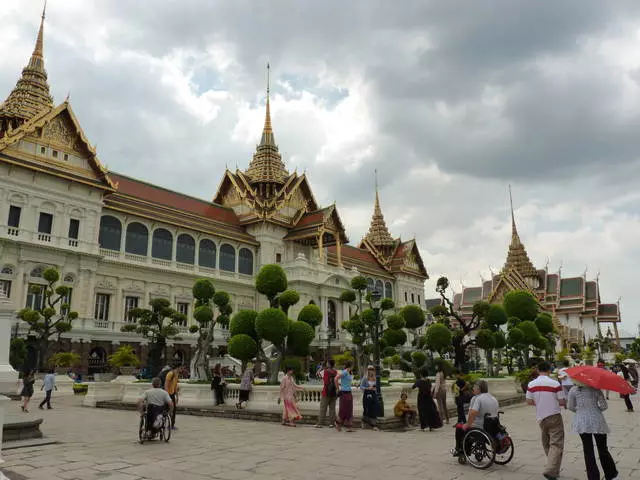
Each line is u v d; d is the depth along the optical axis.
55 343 44.03
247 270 66.94
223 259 64.12
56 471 10.77
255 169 77.00
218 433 16.77
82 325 46.97
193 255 60.28
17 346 35.94
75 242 48.34
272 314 24.72
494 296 108.81
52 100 54.91
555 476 9.48
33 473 10.58
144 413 14.64
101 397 28.84
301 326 25.94
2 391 9.40
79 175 49.22
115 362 39.91
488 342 31.56
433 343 28.14
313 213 73.81
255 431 17.25
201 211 66.12
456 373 28.94
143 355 51.12
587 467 8.95
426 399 17.33
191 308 58.12
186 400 25.36
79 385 36.12
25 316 36.53
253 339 26.02
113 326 49.88
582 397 9.16
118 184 57.38
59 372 43.06
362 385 18.55
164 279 55.91
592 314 116.38
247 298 65.06
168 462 11.71
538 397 9.96
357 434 16.45
